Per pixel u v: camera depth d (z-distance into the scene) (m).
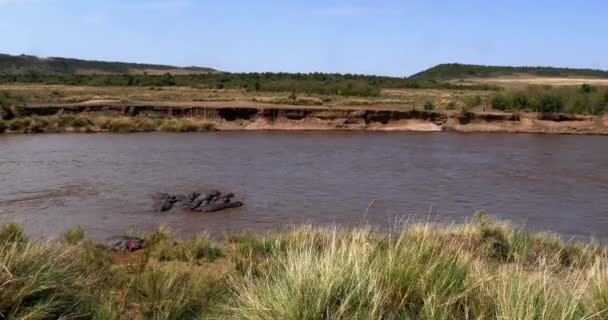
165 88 100.06
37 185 24.81
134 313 5.91
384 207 21.64
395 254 5.62
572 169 33.41
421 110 60.31
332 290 4.86
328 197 23.44
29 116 51.53
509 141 49.75
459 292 5.24
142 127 52.34
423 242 6.32
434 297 4.78
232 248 11.43
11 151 36.31
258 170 30.73
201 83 114.12
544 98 64.94
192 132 52.56
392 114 59.22
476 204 22.77
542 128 59.28
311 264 5.29
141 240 13.28
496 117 60.38
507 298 4.79
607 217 20.80
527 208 22.23
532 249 10.42
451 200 23.52
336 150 40.91
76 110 54.47
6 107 51.03
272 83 107.62
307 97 83.12
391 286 5.14
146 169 30.09
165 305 5.95
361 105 70.56
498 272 6.20
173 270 7.71
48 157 33.84
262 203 21.86
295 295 4.79
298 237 10.77
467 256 6.67
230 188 25.14
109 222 17.94
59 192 23.22
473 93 111.38
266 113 57.41
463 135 54.69
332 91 96.62
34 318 4.80
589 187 27.33
